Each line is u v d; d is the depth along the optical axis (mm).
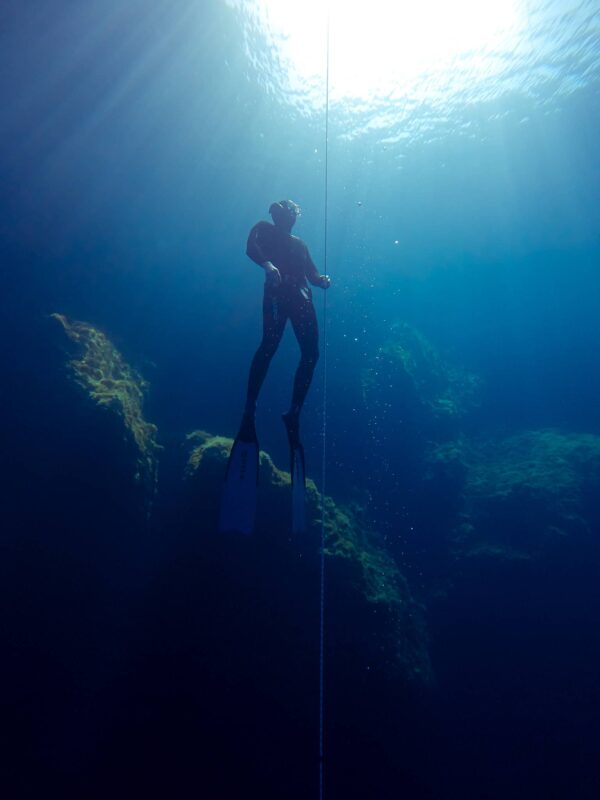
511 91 12070
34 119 8273
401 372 12500
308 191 12891
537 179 16531
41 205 8406
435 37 9922
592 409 18594
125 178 9398
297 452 3324
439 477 11539
